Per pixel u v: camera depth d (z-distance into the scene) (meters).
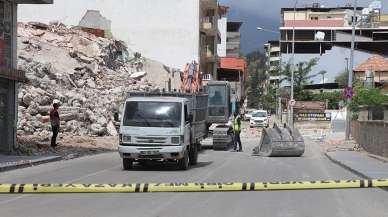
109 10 81.44
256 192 15.92
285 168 23.83
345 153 31.80
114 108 44.59
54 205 13.16
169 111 22.11
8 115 26.67
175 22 81.00
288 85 110.88
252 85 151.88
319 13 150.88
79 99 41.84
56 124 29.28
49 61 51.44
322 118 80.88
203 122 29.48
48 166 22.86
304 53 132.50
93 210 12.46
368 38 129.75
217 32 92.56
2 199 14.14
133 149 21.64
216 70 94.62
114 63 64.31
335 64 125.06
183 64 80.62
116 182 17.59
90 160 26.14
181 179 18.77
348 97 41.53
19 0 27.27
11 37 27.27
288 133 31.78
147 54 81.00
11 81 26.84
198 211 12.49
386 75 104.50
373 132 31.52
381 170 21.66
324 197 15.09
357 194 15.77
